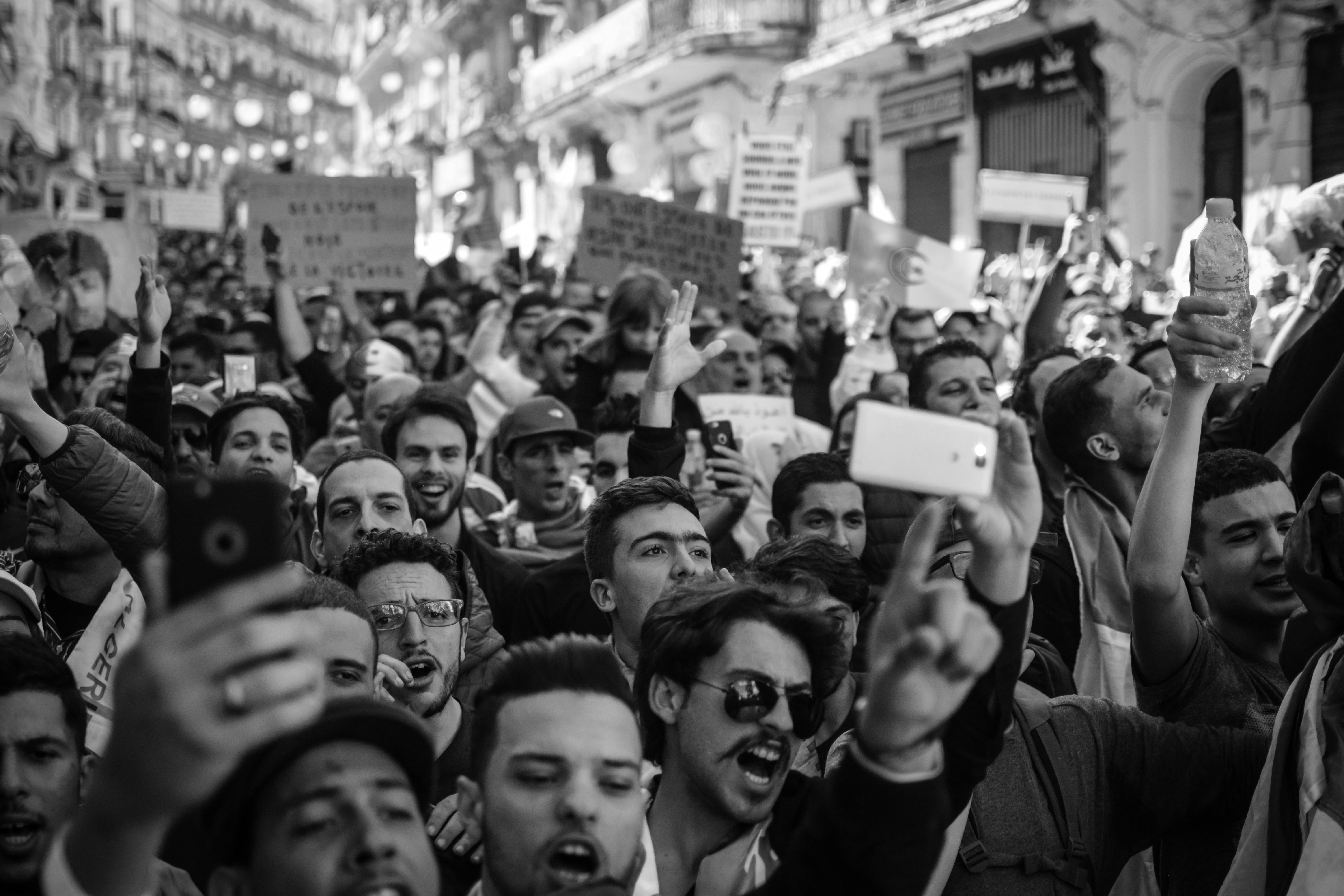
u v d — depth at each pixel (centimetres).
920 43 2123
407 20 6059
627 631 369
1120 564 406
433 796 317
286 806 186
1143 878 350
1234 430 495
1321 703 264
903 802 184
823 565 338
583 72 3516
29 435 337
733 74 2933
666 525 364
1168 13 1767
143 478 346
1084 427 417
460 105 5375
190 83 7762
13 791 251
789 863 195
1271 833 265
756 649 259
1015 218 1278
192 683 134
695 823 266
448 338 1132
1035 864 289
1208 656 339
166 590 138
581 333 856
